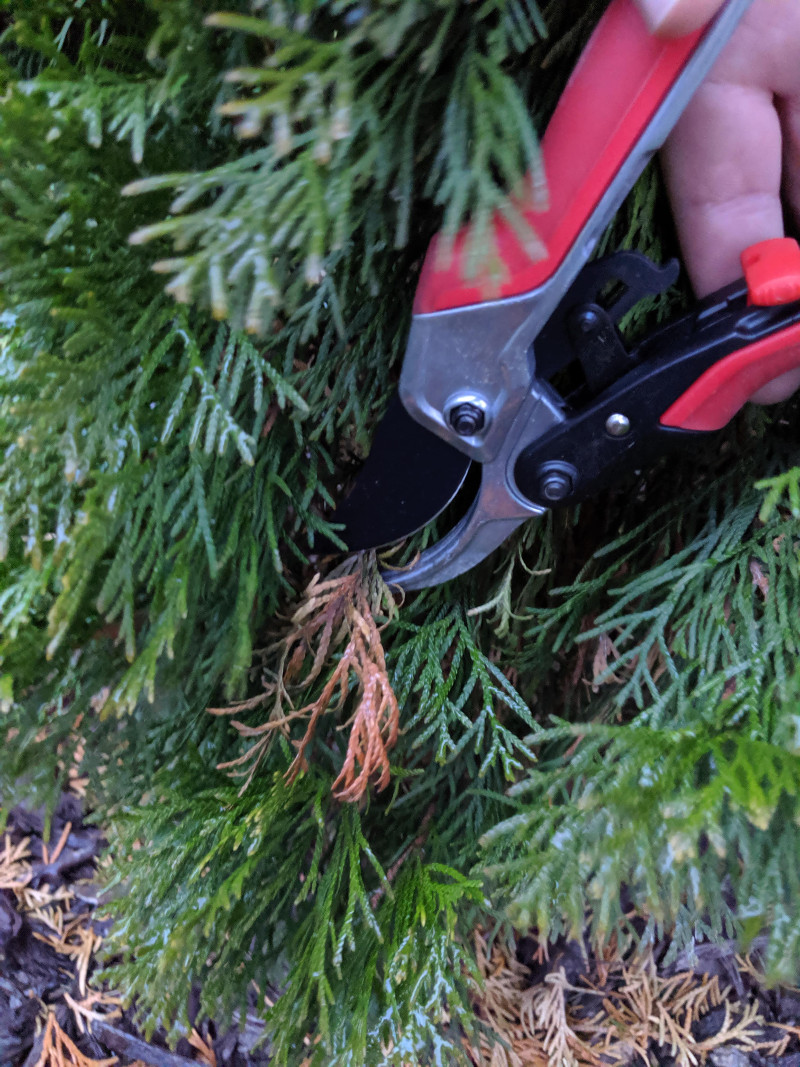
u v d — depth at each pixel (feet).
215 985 0.93
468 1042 1.13
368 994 0.86
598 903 0.70
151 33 0.66
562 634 0.95
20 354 0.61
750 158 0.63
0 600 0.61
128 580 0.60
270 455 0.78
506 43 0.53
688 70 0.49
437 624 0.95
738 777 0.56
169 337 0.62
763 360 0.65
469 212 0.58
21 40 0.56
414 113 0.54
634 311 0.79
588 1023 1.20
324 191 0.51
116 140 0.58
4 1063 1.17
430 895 0.91
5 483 0.59
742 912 0.57
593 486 0.72
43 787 0.82
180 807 0.85
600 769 0.64
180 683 0.96
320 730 1.04
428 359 0.62
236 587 0.84
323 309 0.73
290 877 0.96
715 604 0.79
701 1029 1.19
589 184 0.53
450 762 1.08
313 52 0.49
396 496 0.76
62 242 0.58
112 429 0.61
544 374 0.69
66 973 1.24
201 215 0.50
